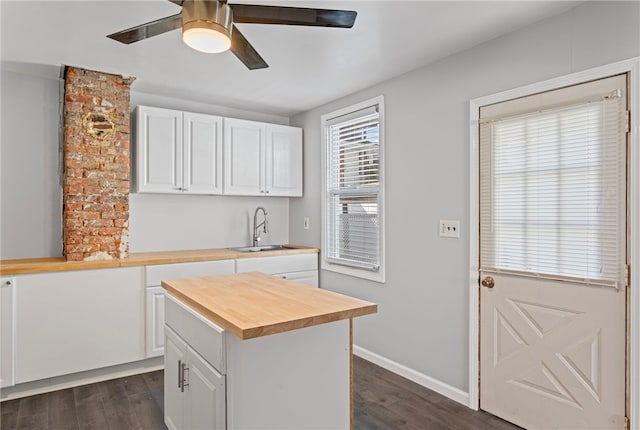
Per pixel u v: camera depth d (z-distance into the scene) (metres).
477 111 2.58
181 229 3.92
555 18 2.19
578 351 2.11
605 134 2.00
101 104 3.12
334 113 3.86
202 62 2.91
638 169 1.88
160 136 3.45
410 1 2.05
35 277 2.73
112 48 2.65
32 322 2.72
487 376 2.54
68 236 2.99
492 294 2.51
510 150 2.41
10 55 2.77
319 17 1.67
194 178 3.62
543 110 2.24
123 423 2.42
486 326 2.54
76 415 2.52
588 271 2.07
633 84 1.90
